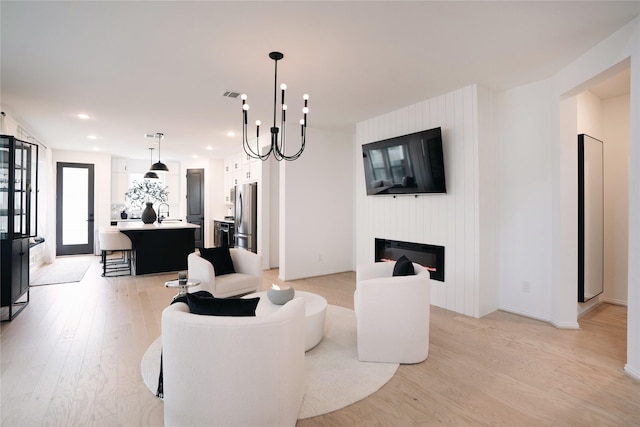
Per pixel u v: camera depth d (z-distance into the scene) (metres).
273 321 1.66
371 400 2.12
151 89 3.71
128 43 2.68
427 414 1.98
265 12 2.25
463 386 2.29
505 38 2.63
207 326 1.61
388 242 4.73
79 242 8.00
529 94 3.68
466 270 3.76
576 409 2.04
